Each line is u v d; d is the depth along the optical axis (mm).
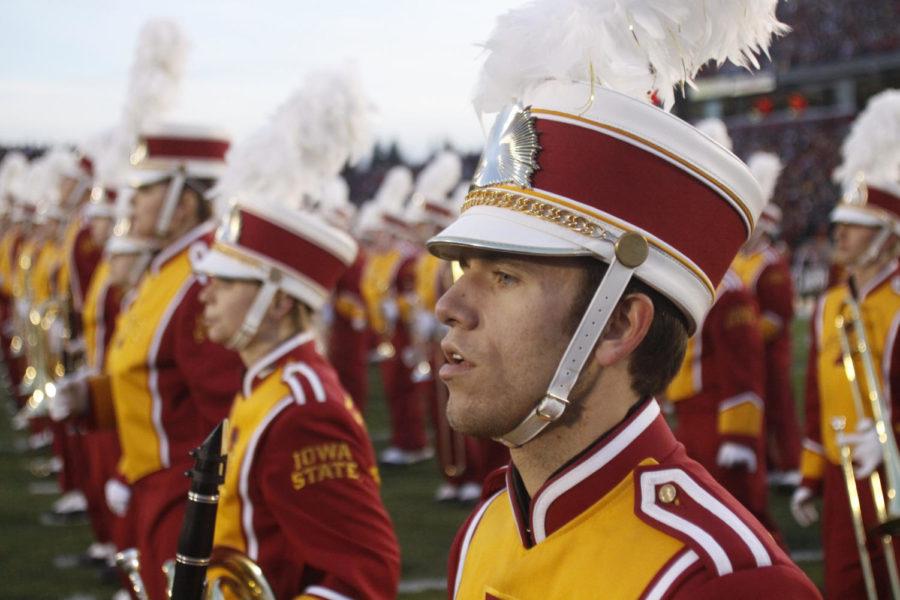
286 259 3016
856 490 4422
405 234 14352
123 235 5020
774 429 8906
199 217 4273
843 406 4676
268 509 2721
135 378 3971
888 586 4461
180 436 3936
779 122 30062
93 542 7258
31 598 5945
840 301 4793
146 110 5727
